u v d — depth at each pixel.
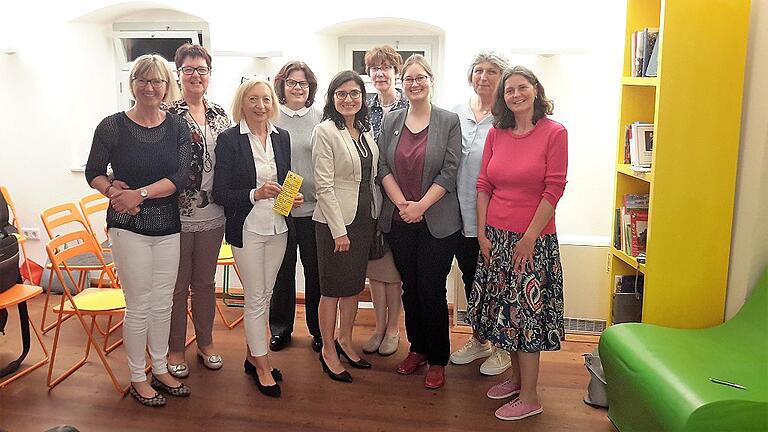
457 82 4.85
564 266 4.43
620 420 3.23
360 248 3.73
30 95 5.42
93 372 3.94
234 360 4.15
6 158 5.55
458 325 4.66
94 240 4.38
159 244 3.43
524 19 4.69
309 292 4.21
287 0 5.00
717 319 3.39
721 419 2.52
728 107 3.24
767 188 3.17
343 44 5.30
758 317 3.11
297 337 4.54
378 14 4.89
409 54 5.23
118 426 3.34
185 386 3.71
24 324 3.92
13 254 3.87
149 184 3.34
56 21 5.29
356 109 3.56
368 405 3.58
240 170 3.49
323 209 3.60
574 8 4.62
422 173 3.62
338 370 3.87
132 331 3.47
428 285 3.69
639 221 3.71
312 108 4.14
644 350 2.97
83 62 5.43
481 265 3.51
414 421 3.42
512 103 3.26
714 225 3.33
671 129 3.25
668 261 3.36
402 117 3.74
